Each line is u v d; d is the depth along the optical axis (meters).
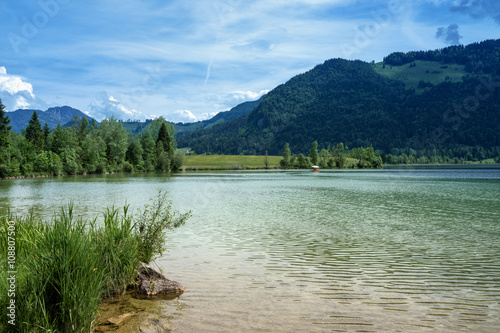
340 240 16.66
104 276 8.90
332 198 38.59
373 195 42.38
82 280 7.01
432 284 10.23
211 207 30.48
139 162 136.75
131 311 8.13
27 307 6.43
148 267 10.33
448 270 11.69
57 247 7.37
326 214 25.91
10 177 92.75
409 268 11.93
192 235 17.77
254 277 10.84
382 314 8.03
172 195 42.75
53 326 6.60
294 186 59.88
